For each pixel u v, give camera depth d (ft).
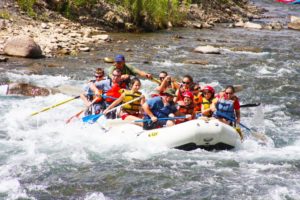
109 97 98.27
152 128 88.28
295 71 157.38
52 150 81.56
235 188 67.51
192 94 89.20
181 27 273.13
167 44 205.05
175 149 82.89
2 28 188.03
